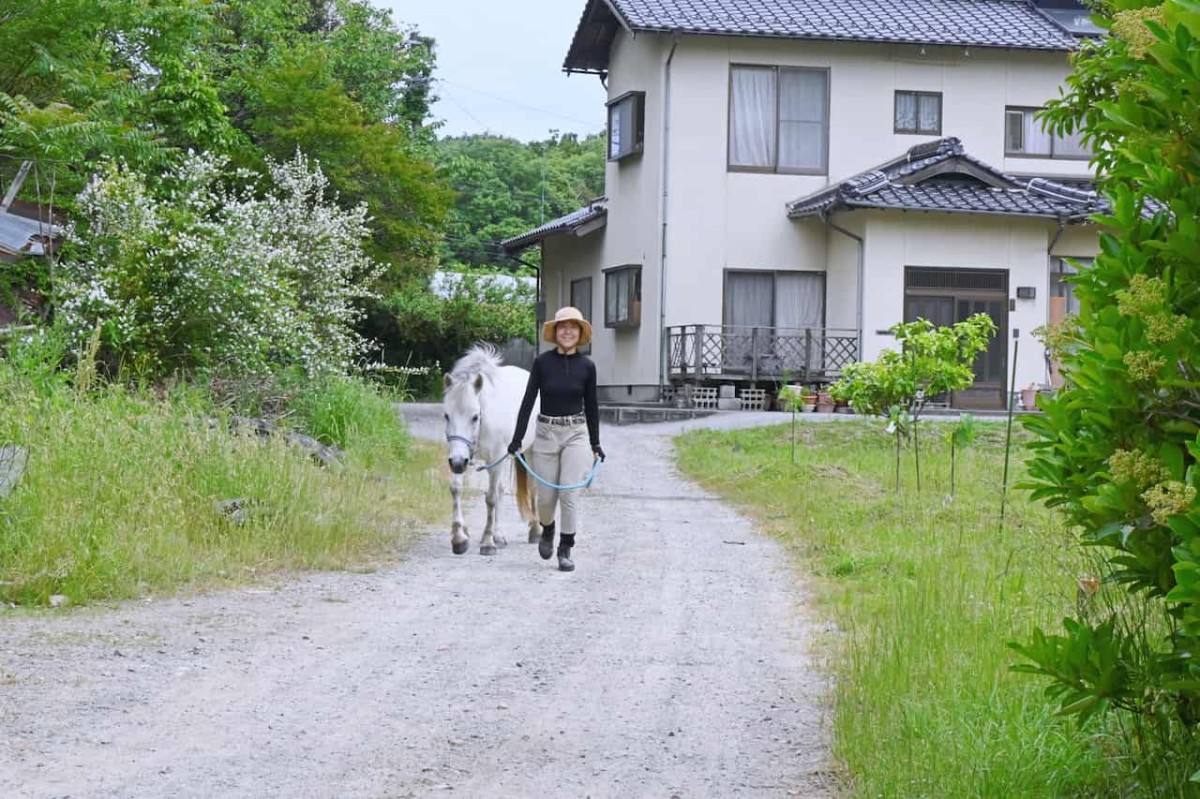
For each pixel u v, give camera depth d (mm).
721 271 26141
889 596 8703
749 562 10828
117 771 5328
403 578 9914
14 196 15141
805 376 25500
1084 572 7465
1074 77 5535
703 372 25219
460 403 10883
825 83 26516
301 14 35469
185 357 15117
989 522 11633
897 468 14234
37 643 7406
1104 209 23797
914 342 14516
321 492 11617
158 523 9766
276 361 16484
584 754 5762
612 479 16438
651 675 7160
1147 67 4000
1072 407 4422
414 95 37469
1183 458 4121
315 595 9148
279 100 26172
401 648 7668
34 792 5031
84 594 8547
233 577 9539
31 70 16547
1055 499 4625
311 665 7203
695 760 5695
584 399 10500
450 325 37562
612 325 27734
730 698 6707
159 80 20953
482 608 8891
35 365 12039
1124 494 4102
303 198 19500
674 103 25953
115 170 15062
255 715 6215
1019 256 25719
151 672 6918
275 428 13516
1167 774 4594
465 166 39500
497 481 11180
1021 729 5301
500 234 53844
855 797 5102
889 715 5730
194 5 20422
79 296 13602
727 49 26062
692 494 15203
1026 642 6348
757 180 26250
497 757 5691
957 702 5699
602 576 10195
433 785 5293
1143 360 3928
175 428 11312
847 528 11719
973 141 27094
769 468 15852
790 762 5676
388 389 20625
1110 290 4309
